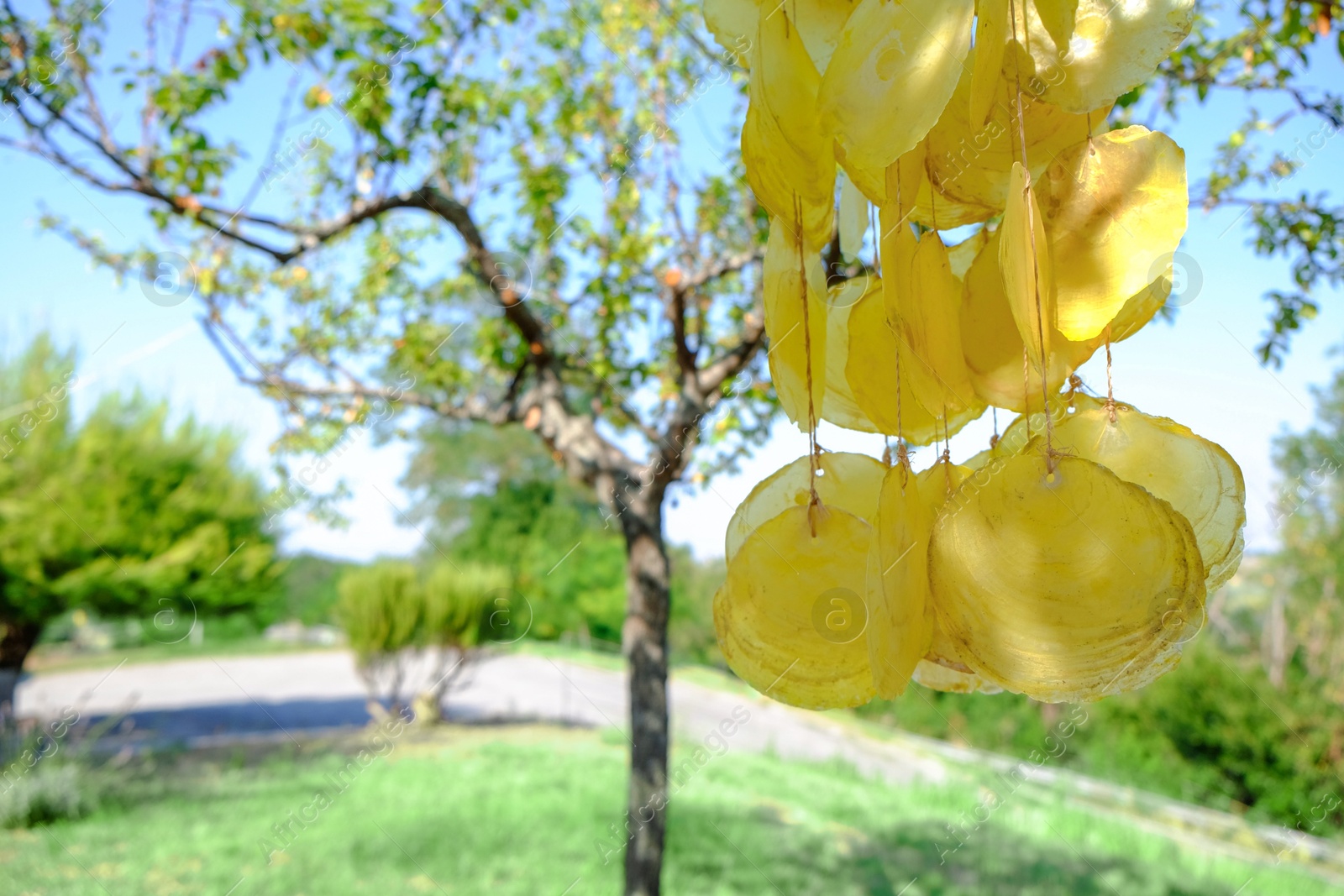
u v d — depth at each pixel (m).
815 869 6.45
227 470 11.43
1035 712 11.75
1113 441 0.98
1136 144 0.91
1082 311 0.89
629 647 4.27
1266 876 6.84
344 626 13.55
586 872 6.25
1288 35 2.81
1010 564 0.81
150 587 10.62
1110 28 0.92
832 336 1.20
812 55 1.03
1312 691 9.47
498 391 5.64
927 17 0.82
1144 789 9.56
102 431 10.50
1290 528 10.67
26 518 9.98
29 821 7.39
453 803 8.17
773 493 1.12
